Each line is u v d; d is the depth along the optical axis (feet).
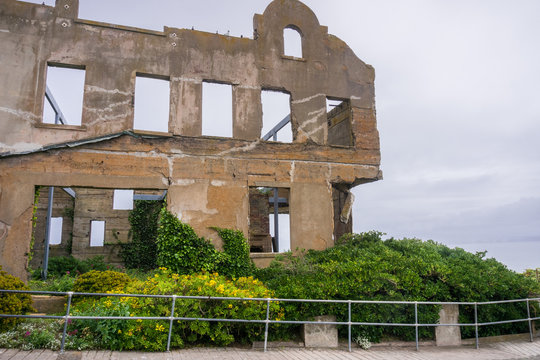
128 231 74.33
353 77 52.21
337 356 26.66
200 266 40.06
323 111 49.52
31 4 40.73
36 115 38.88
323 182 47.75
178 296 24.93
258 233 70.38
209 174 43.24
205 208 42.37
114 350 24.14
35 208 38.55
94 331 25.09
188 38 45.44
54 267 53.88
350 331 28.94
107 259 72.69
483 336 34.45
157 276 29.68
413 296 32.91
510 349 31.78
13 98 38.58
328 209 47.32
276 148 46.39
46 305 31.86
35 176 37.99
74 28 41.50
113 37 42.60
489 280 35.83
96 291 32.50
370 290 31.30
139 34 43.62
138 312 25.71
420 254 39.60
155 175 41.47
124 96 41.75
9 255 36.22
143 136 41.60
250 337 28.09
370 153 50.72
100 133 40.27
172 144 42.55
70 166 39.01
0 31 39.29
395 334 32.45
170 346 25.82
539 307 37.14
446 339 32.48
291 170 46.60
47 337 23.71
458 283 33.88
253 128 46.06
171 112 43.09
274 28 49.49
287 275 34.42
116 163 40.42
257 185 44.88
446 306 33.42
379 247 40.86
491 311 34.76
